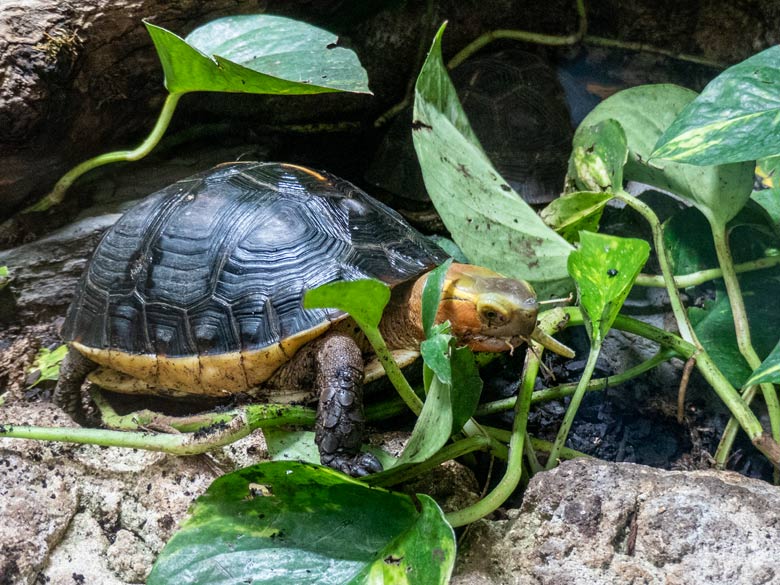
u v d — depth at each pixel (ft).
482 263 2.64
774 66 2.50
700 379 2.76
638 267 2.40
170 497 2.47
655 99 2.80
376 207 2.68
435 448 2.30
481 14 3.19
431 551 2.20
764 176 2.84
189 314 2.55
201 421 2.53
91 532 2.45
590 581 2.27
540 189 3.13
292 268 2.55
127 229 2.67
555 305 2.71
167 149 3.10
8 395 2.75
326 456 2.42
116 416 2.62
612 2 3.16
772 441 2.53
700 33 3.13
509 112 3.17
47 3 2.78
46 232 2.94
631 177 2.84
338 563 2.26
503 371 2.81
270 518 2.30
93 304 2.63
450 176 2.64
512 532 2.34
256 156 3.15
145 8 2.84
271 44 2.61
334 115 3.24
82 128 2.92
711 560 2.26
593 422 2.74
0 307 2.88
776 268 2.81
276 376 2.55
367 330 2.37
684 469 2.67
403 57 3.20
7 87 2.75
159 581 2.26
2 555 2.37
